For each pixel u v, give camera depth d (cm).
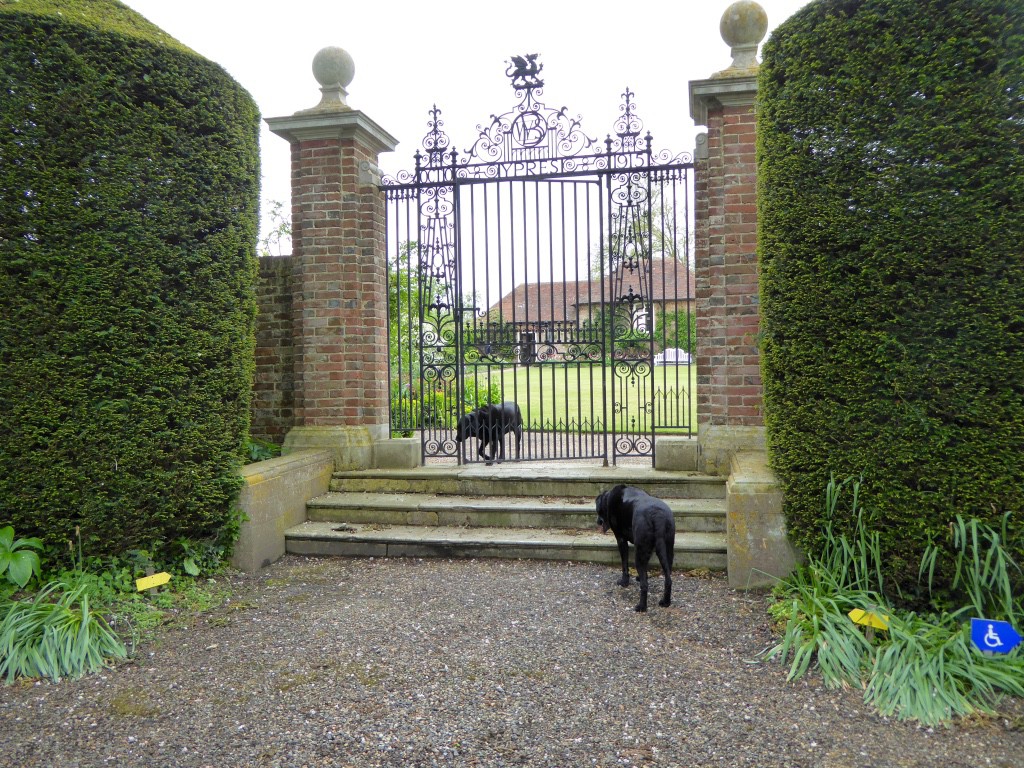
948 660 314
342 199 651
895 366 372
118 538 441
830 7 393
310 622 399
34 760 263
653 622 390
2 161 405
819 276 398
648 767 252
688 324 601
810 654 325
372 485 625
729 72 562
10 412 412
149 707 302
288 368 686
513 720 287
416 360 966
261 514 514
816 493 404
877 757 257
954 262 355
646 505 418
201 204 473
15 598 398
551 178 636
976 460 354
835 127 388
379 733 278
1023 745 265
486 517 563
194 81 471
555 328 655
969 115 350
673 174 614
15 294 410
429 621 397
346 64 655
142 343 446
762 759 256
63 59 418
